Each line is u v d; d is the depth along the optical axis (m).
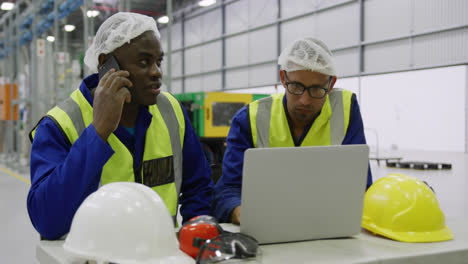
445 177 7.44
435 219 1.21
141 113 1.35
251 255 0.94
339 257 1.01
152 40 1.20
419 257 1.05
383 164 10.06
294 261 0.97
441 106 14.67
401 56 9.98
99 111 1.11
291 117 1.67
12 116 9.64
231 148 1.61
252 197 1.04
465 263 1.11
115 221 0.84
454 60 9.07
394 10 10.06
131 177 1.31
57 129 1.23
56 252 1.05
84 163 1.09
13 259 3.04
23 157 8.75
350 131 1.72
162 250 0.86
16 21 8.79
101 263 0.83
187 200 1.52
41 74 7.84
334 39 11.39
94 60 1.35
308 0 11.95
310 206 1.12
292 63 1.44
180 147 1.49
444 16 9.17
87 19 4.83
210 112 5.99
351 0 10.80
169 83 4.12
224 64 15.15
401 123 15.73
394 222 1.20
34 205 1.12
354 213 1.18
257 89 14.32
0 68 11.45
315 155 1.08
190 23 16.66
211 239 0.94
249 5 13.88
